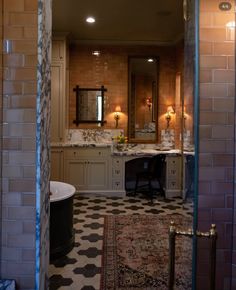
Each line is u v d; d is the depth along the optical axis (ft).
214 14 5.54
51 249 9.60
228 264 5.75
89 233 12.09
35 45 5.43
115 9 14.53
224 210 5.71
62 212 9.89
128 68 20.29
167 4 13.92
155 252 10.32
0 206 5.56
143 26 16.96
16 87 5.47
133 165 20.24
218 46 5.56
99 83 20.27
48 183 6.25
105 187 18.54
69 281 8.38
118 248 10.64
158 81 20.35
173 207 16.11
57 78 18.33
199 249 5.76
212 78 5.59
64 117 18.61
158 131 20.38
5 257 5.61
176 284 6.90
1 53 5.44
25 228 5.58
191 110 5.90
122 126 20.40
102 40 19.65
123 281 8.40
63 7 14.24
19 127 5.50
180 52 19.01
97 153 18.47
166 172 18.38
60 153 18.28
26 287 5.60
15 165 5.53
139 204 16.69
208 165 5.68
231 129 5.64
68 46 19.57
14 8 5.40
